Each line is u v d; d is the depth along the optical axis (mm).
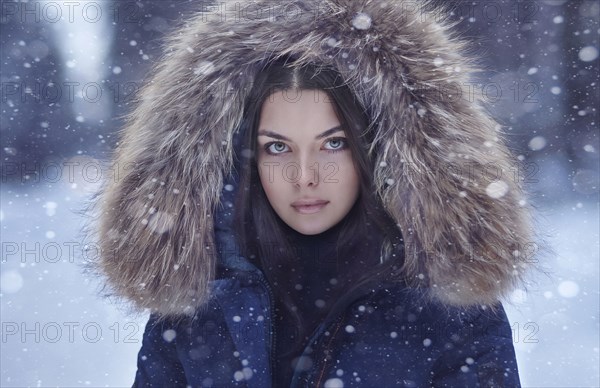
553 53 10609
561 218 7562
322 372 2172
